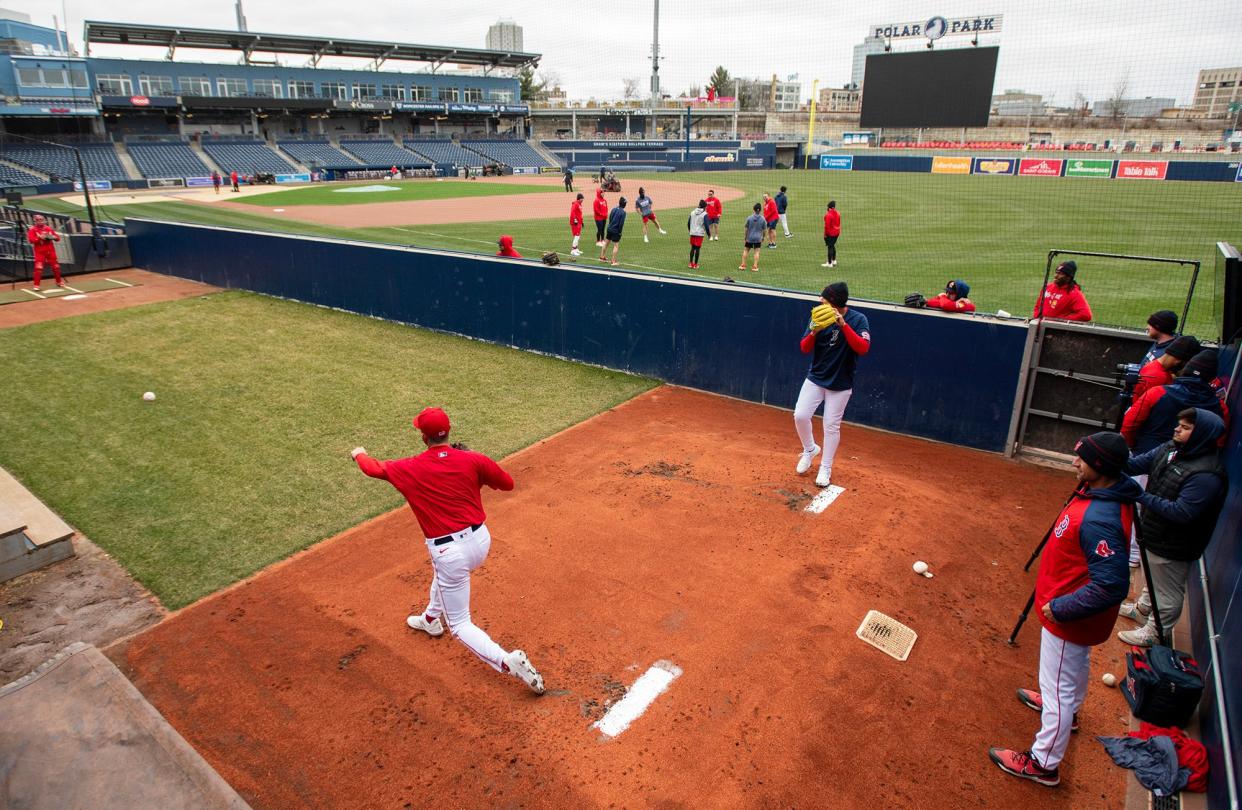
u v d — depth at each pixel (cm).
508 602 538
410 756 408
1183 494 440
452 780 392
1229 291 606
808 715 434
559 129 8688
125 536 637
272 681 465
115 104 5181
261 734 424
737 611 527
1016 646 495
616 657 482
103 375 1075
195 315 1439
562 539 621
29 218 2116
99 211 3192
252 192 4400
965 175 4938
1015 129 5300
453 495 431
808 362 906
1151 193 3522
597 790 385
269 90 6284
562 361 1145
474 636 441
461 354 1180
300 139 6266
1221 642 429
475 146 6956
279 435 854
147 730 347
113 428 877
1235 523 460
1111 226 2441
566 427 877
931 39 4744
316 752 411
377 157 6250
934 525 646
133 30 5547
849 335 651
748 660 479
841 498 693
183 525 655
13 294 1627
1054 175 4594
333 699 450
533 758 405
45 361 1144
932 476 747
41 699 364
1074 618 349
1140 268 1762
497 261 1184
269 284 1602
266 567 590
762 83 10631
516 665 431
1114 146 4825
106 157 5072
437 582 446
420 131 7100
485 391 1004
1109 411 742
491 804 377
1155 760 396
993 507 681
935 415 834
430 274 1290
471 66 7600
